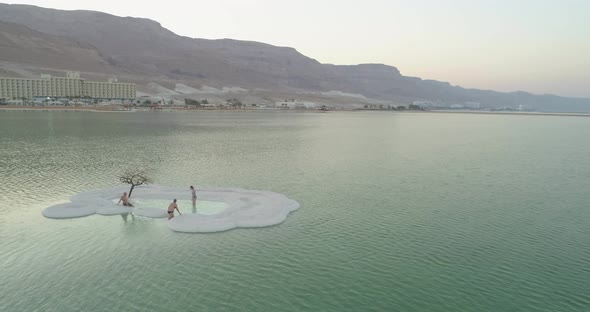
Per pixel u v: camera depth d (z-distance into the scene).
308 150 89.88
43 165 63.84
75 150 81.81
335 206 42.94
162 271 26.61
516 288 25.61
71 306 22.27
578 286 26.00
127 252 29.41
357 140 116.12
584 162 78.81
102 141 98.62
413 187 53.16
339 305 23.17
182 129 139.75
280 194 45.47
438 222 38.31
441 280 26.47
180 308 22.30
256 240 32.34
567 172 66.81
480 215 40.88
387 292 24.78
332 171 63.94
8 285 24.45
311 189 50.69
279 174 60.12
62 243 30.81
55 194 44.97
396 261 29.20
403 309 22.92
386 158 79.94
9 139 98.69
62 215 36.28
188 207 39.88
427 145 106.50
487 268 28.39
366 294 24.48
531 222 38.81
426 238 33.94
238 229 34.59
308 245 31.69
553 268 28.56
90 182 51.34
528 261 29.67
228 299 23.39
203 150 85.69
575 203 46.12
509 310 23.11
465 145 108.62
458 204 44.97
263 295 23.95
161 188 46.03
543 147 106.88
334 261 28.92
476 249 31.78
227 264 27.91
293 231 34.66
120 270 26.64
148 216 36.75
